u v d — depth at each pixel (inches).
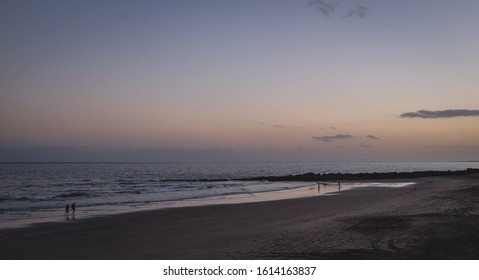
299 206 1136.8
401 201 1154.0
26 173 4985.2
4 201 1505.9
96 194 1865.2
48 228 778.2
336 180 3073.3
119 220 894.4
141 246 582.2
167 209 1121.4
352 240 561.6
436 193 1390.3
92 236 681.0
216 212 1029.2
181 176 4471.0
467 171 3639.3
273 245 550.9
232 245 564.7
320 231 652.1
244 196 1676.9
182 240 624.7
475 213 812.6
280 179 3299.7
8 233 718.5
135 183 2999.5
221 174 5177.2
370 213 877.2
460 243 520.4
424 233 593.6
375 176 3316.9
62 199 1587.1
